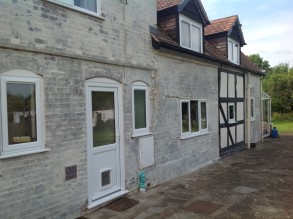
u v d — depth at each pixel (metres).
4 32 4.28
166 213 5.72
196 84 9.85
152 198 6.62
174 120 8.58
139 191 7.09
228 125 12.45
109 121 6.38
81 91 5.55
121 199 6.45
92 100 5.93
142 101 7.44
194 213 5.73
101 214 5.64
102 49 6.03
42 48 4.81
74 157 5.41
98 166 6.06
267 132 18.61
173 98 8.54
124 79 6.68
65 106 5.23
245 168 9.75
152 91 7.68
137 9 7.11
